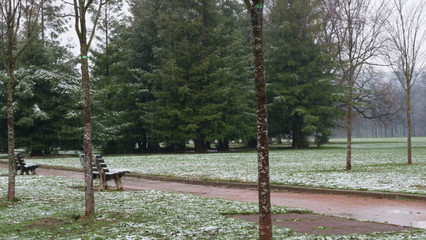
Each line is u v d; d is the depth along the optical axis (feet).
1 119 137.08
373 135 474.08
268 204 20.43
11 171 39.60
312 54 167.12
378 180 51.01
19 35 124.16
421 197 38.52
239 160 98.27
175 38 158.40
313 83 168.66
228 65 160.04
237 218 29.63
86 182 31.14
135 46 171.63
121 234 24.47
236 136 165.68
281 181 52.60
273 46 171.32
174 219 29.14
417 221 29.35
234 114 162.50
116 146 160.56
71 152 183.21
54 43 159.12
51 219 29.96
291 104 167.94
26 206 36.32
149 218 29.68
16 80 137.69
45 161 106.52
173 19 156.15
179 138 153.69
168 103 154.30
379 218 30.68
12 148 39.81
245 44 189.67
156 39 169.78
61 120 142.92
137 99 163.73
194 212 32.01
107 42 167.94
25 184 54.65
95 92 143.64
